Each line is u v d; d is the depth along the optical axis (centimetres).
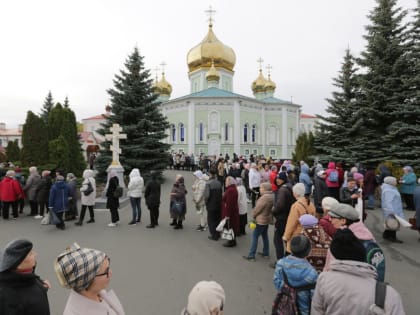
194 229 930
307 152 2209
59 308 452
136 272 589
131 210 1218
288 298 315
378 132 1758
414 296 498
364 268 233
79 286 214
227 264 635
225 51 4606
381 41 1712
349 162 1755
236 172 1525
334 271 241
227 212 742
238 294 498
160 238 827
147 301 472
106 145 2027
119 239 812
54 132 1834
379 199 1374
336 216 393
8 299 239
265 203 648
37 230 898
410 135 1584
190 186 1952
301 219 419
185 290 511
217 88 4275
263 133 4291
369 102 1750
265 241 671
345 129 1864
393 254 714
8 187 1025
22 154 1633
